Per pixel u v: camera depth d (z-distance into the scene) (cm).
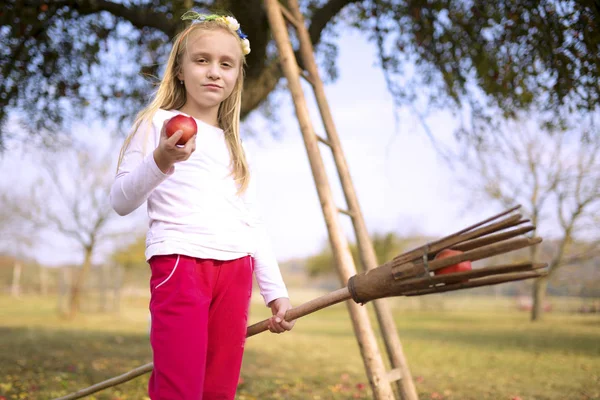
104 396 460
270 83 684
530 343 1131
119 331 1288
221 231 204
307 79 418
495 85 591
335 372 662
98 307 2598
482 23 573
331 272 4131
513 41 544
